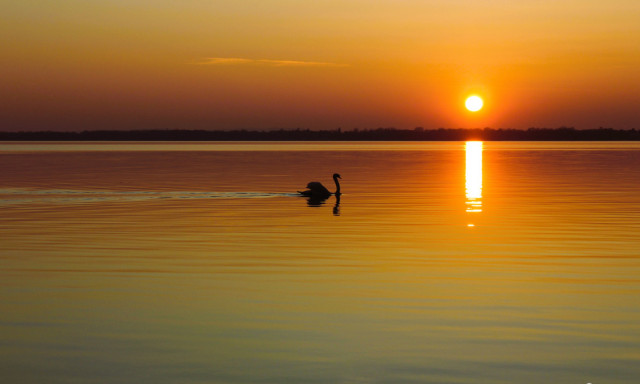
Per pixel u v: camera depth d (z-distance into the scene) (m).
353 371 10.63
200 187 44.72
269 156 105.44
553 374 10.50
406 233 23.73
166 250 20.38
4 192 40.88
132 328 12.67
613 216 28.56
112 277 16.70
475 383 10.20
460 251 20.08
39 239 22.50
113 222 26.95
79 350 11.55
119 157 99.88
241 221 27.25
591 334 12.27
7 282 16.17
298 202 35.09
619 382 10.21
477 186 45.47
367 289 15.45
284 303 14.30
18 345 11.80
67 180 51.00
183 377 10.44
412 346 11.70
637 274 16.94
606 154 111.56
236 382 10.25
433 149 155.12
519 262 18.45
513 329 12.56
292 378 10.38
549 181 50.06
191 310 13.81
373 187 45.03
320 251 20.16
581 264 18.19
